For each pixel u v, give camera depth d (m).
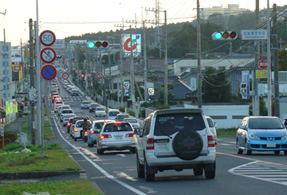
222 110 79.69
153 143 19.64
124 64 158.12
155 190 17.64
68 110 114.00
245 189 17.08
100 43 42.69
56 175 22.89
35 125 53.22
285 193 15.90
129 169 26.62
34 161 27.92
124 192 17.44
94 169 26.94
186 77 130.75
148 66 150.75
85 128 60.94
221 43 181.38
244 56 144.25
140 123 77.06
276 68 51.62
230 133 70.06
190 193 16.52
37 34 51.06
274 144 32.50
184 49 183.88
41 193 15.34
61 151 38.97
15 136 62.00
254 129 33.69
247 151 33.25
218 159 30.47
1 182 21.30
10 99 119.94
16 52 177.25
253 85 67.50
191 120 19.89
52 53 28.53
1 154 36.31
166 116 19.95
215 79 96.94
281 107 80.12
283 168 24.34
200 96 70.69
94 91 178.88
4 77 118.19
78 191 16.72
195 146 19.36
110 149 37.97
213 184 18.73
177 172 24.52
